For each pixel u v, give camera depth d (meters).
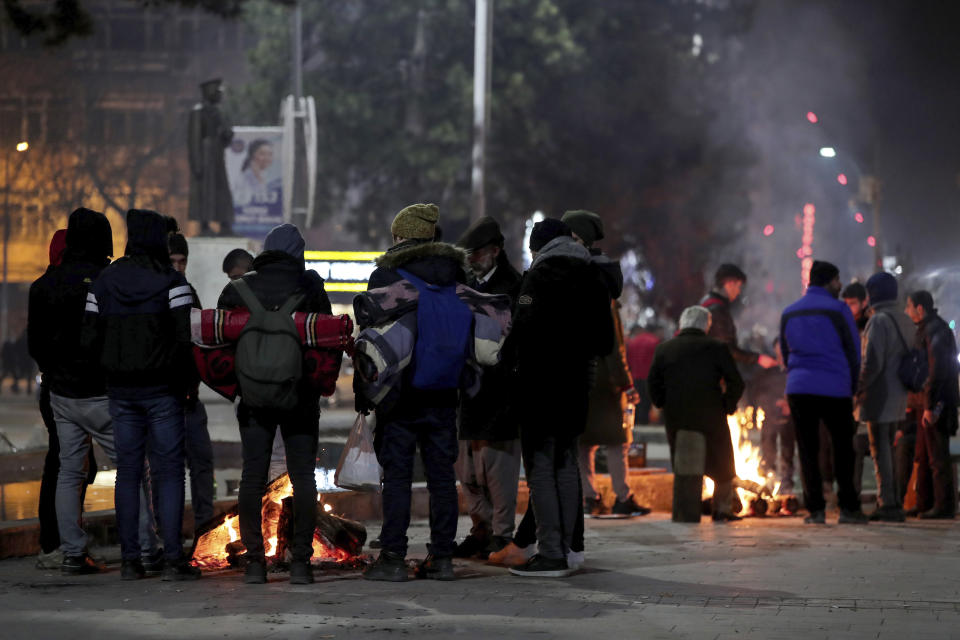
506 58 74.31
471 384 11.93
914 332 17.78
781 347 17.70
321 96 73.38
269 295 11.38
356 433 12.65
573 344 12.11
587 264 12.27
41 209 112.50
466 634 9.32
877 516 17.64
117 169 107.81
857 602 10.73
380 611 10.21
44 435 23.70
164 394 11.70
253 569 11.55
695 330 17.34
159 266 11.70
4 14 25.88
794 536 15.54
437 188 75.50
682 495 17.08
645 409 33.12
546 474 12.15
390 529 11.81
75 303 11.96
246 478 11.55
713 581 11.87
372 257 30.61
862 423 19.52
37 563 12.52
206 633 9.31
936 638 9.25
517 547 12.77
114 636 9.20
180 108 130.88
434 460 11.91
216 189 28.20
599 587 11.48
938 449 17.89
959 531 16.27
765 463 20.19
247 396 11.24
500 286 13.41
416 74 75.69
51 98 123.44
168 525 11.73
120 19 131.88
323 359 11.38
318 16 74.81
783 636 9.31
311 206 34.06
